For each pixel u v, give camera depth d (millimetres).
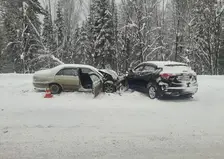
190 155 5461
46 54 30469
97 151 5605
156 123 7750
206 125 7613
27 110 9000
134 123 7703
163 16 36281
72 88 12094
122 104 10289
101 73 12359
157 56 37250
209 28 35938
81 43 40031
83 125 7406
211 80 18344
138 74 12477
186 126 7488
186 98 12008
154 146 5934
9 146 5809
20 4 31969
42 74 12211
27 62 34750
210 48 36219
